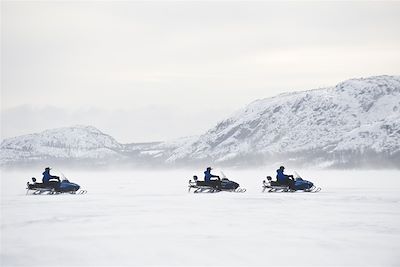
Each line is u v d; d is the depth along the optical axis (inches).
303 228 967.6
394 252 753.0
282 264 684.7
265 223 1037.2
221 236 881.5
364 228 966.4
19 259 719.1
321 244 810.8
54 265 684.7
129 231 938.1
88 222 1061.1
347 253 748.0
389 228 965.8
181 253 748.0
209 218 1120.8
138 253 749.3
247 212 1235.9
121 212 1249.4
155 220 1088.2
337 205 1403.8
